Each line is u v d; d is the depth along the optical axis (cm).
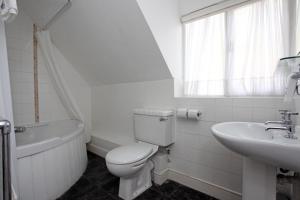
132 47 169
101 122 268
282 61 97
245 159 100
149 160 169
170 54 165
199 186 158
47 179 143
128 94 221
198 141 158
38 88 234
